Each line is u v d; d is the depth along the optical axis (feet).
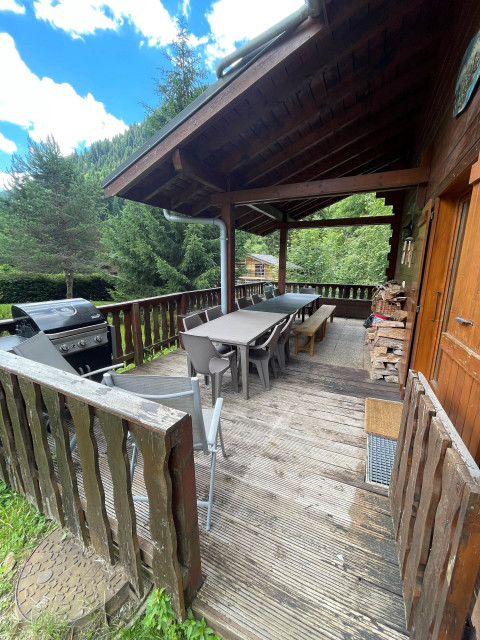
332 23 6.81
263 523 5.01
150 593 4.08
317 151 13.35
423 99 11.03
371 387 10.44
